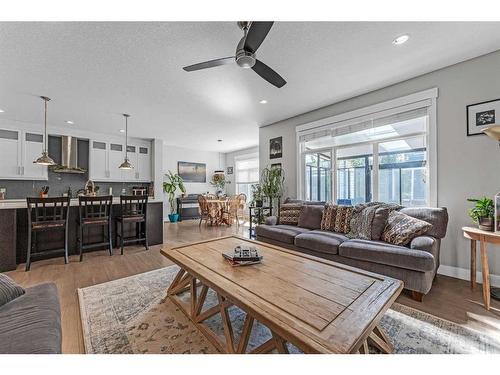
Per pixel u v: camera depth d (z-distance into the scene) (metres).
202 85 3.17
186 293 2.34
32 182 5.17
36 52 2.37
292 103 3.87
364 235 2.80
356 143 3.70
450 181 2.74
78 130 5.45
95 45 2.26
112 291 2.39
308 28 2.05
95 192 5.30
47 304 1.30
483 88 2.53
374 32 2.12
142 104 3.85
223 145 7.79
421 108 2.96
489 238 2.01
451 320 1.84
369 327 1.04
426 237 2.34
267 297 1.28
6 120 4.63
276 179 4.73
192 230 5.96
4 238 3.01
